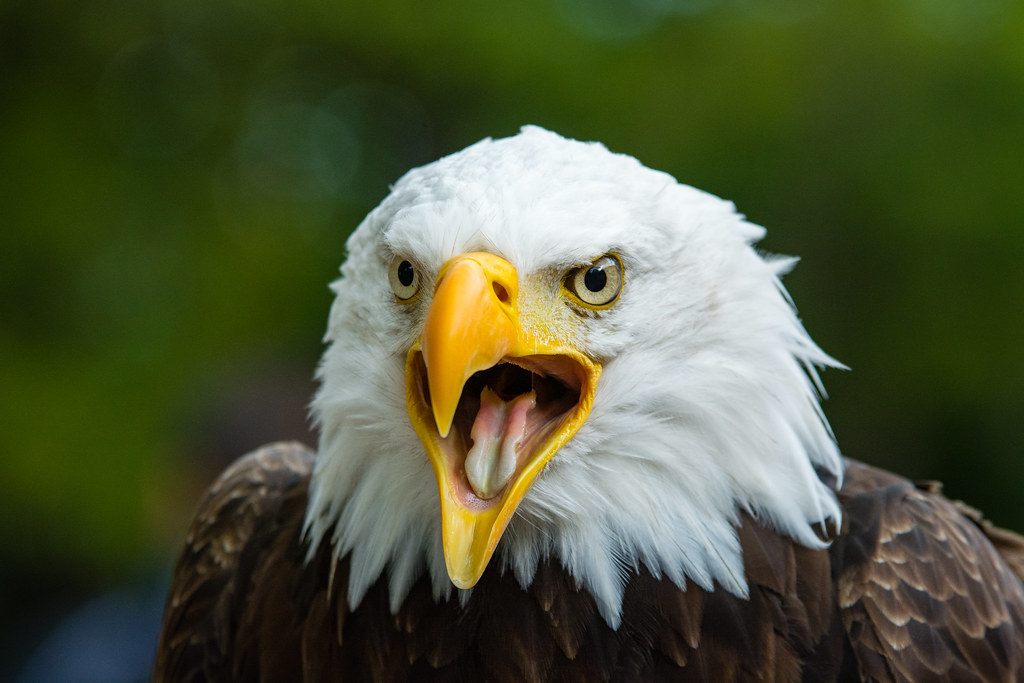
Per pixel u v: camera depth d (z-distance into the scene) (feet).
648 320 12.50
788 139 49.65
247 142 51.06
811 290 49.62
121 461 40.98
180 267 45.39
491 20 50.72
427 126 56.90
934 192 47.83
